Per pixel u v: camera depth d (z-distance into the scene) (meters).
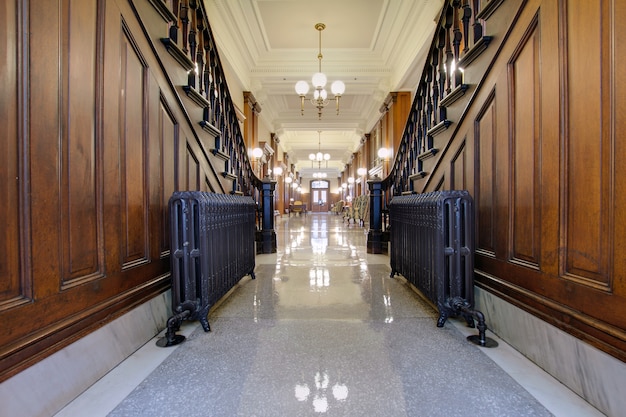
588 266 1.12
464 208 1.78
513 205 1.58
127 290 1.51
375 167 11.44
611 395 1.01
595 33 1.09
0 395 0.88
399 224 2.79
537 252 1.39
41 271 1.04
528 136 1.46
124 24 1.53
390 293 2.52
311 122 12.50
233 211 2.33
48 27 1.08
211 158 2.79
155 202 1.80
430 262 1.96
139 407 1.09
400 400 1.13
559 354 1.23
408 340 1.63
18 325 0.95
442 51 2.55
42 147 1.06
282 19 6.24
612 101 1.02
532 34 1.44
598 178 1.08
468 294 1.77
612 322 1.02
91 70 1.30
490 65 1.80
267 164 12.53
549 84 1.32
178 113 2.12
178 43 2.27
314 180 32.91
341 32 6.69
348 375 1.30
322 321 1.91
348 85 8.37
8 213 0.94
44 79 1.07
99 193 1.34
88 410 1.07
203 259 1.74
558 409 1.06
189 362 1.41
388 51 7.34
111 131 1.42
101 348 1.29
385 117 9.06
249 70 7.79
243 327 1.82
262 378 1.28
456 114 2.26
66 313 1.14
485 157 1.86
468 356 1.45
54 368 1.06
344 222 13.30
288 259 4.13
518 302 1.50
